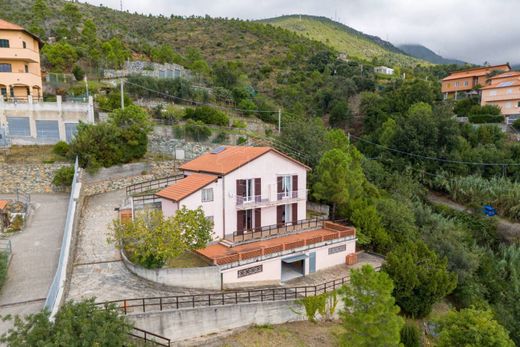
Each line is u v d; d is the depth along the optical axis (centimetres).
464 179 4588
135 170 3781
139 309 1767
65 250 2094
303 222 3203
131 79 5634
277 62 9900
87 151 3478
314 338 2025
